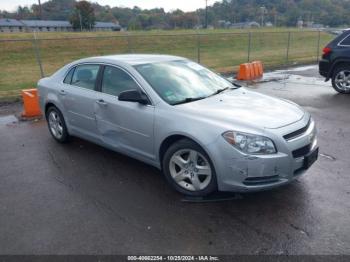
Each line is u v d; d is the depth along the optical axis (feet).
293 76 45.68
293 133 12.17
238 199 12.91
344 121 23.26
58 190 14.16
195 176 12.82
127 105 14.73
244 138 11.59
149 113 13.83
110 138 16.14
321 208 12.25
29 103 26.25
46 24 249.75
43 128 23.22
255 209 12.26
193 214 12.07
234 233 10.96
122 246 10.52
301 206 12.39
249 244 10.44
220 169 11.93
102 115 16.03
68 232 11.28
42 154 18.22
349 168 15.53
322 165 15.87
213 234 10.95
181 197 13.25
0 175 15.79
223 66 59.21
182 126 12.69
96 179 15.03
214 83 16.39
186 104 13.70
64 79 18.84
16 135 21.80
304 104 28.58
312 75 46.19
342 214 11.86
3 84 47.34
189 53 85.40
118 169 15.98
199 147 12.41
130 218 11.97
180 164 13.15
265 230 11.07
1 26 237.66
